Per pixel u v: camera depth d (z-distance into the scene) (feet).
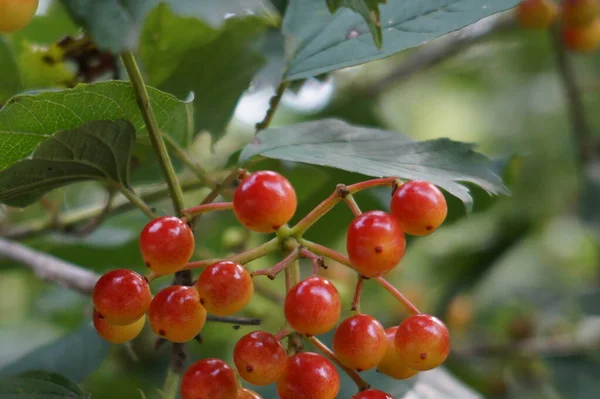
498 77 2.35
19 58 1.00
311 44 0.94
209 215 1.41
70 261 1.33
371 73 1.86
